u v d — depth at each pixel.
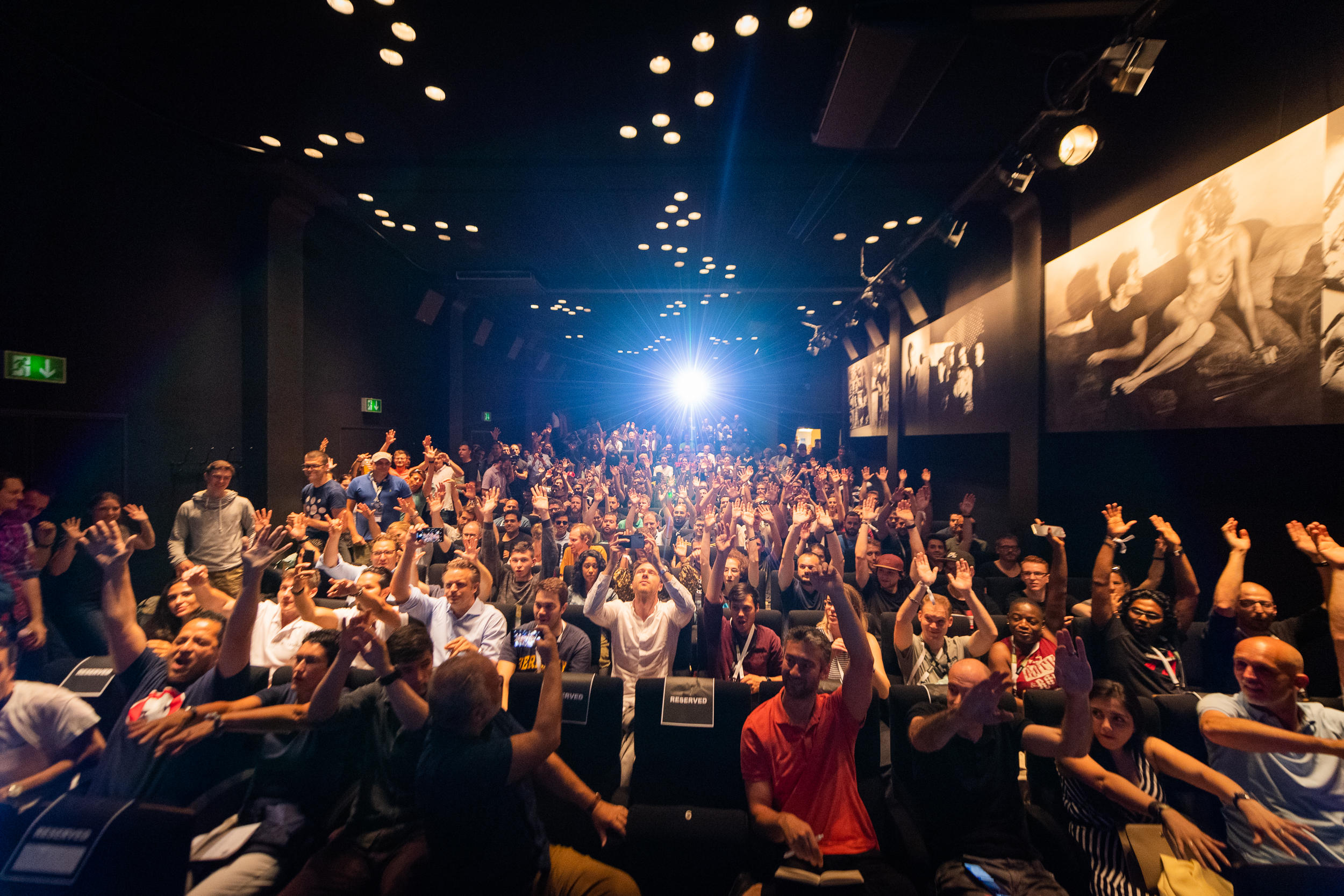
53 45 4.15
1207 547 4.53
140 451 5.32
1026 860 2.07
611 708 2.53
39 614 3.31
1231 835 2.09
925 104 4.88
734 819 2.30
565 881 1.95
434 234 8.30
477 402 13.79
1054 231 6.09
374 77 4.58
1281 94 3.55
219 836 2.03
